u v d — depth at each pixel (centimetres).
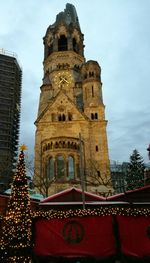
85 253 2003
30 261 1831
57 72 8131
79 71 8388
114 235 2027
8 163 5991
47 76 8288
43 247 2034
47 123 6844
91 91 7394
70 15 9612
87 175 5844
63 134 6694
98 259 1989
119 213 2053
